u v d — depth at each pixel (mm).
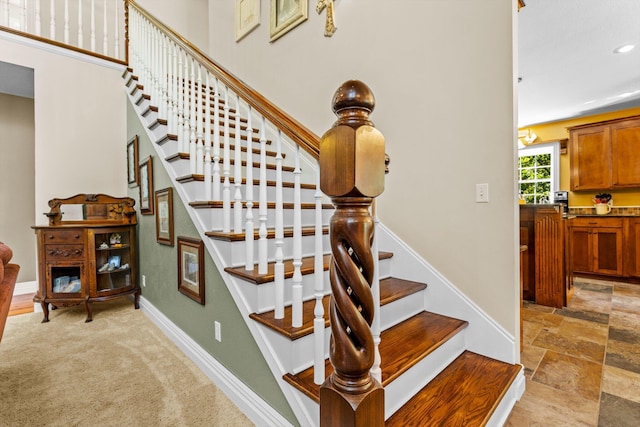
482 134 1800
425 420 1209
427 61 2029
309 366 1342
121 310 3082
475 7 1817
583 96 4371
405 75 2148
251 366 1514
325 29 2715
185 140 2225
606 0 2525
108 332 2535
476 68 1815
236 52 3762
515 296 1703
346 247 846
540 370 1910
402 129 2168
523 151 5754
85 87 3398
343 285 842
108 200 3100
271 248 1840
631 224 4105
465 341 1854
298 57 2990
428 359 1491
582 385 1747
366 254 842
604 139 4516
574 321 2715
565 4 2580
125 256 3160
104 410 1567
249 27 3525
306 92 2920
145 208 2918
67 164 3299
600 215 4363
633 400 1606
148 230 2889
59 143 3256
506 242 1724
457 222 1906
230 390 1653
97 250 2900
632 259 4094
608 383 1764
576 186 4793
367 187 825
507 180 1715
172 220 2309
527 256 3305
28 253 3828
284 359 1318
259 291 1477
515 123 1704
